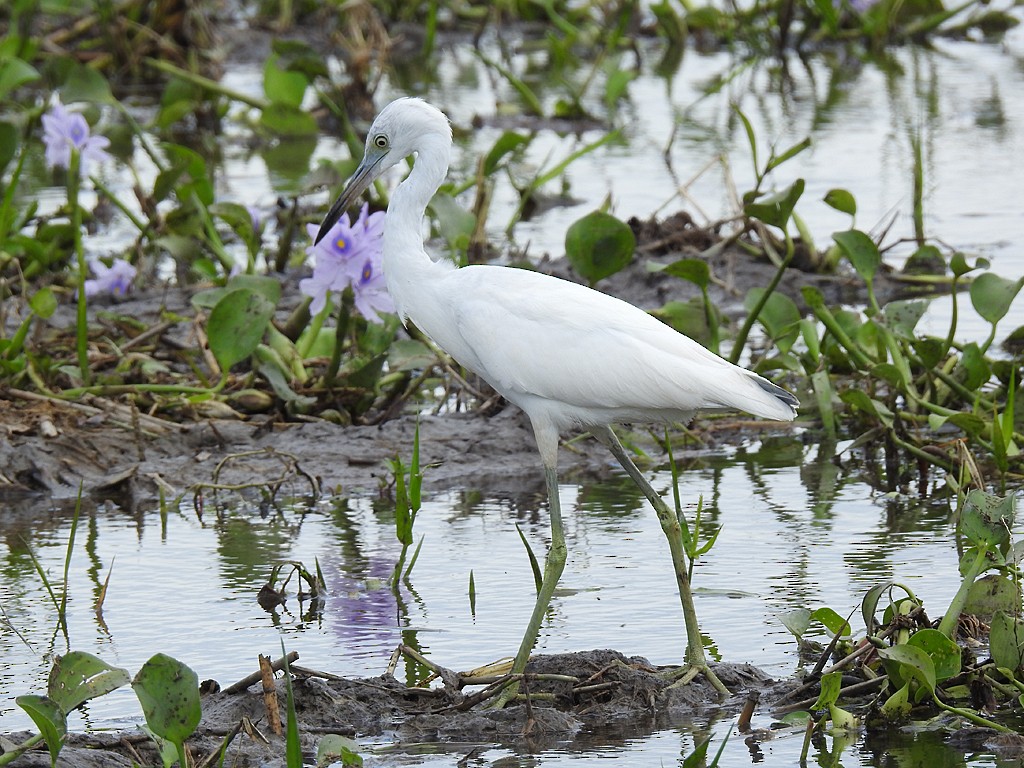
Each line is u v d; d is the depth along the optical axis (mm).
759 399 8344
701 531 10305
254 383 12914
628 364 8391
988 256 16109
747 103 24297
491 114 23734
